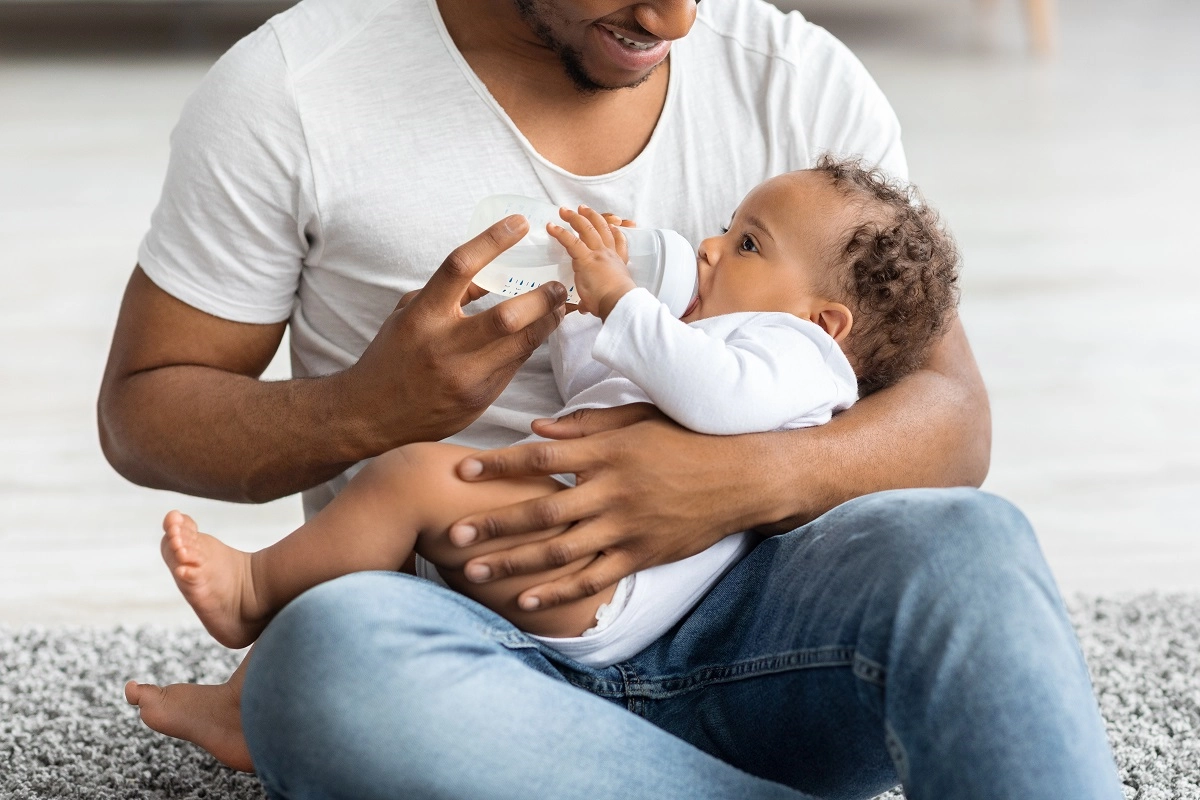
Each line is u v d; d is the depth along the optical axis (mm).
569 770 876
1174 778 1387
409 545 1067
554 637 1060
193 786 1375
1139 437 2375
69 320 2865
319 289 1283
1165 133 4535
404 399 1098
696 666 1080
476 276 1170
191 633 1687
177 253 1233
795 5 6750
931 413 1207
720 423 1084
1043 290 3129
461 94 1240
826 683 978
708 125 1328
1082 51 5895
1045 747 832
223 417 1167
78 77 5008
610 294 1119
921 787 864
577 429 1106
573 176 1264
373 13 1245
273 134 1203
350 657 873
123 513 2086
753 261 1259
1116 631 1697
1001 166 4137
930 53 5785
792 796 909
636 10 1110
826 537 1012
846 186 1265
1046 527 2047
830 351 1180
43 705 1504
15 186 3742
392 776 858
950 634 873
